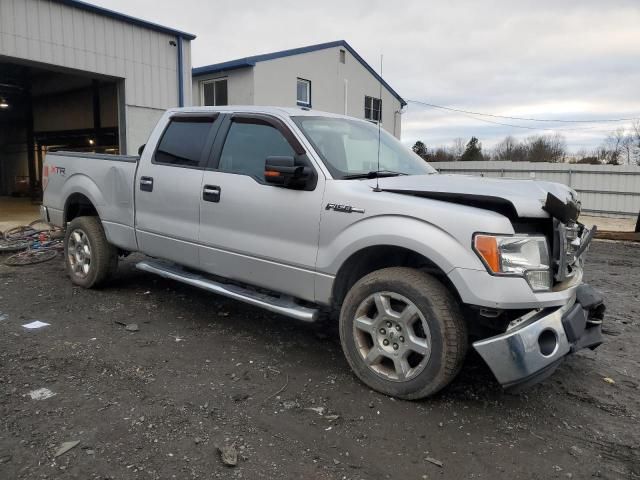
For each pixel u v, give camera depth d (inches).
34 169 841.5
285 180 141.3
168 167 183.3
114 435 108.7
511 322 118.0
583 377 148.0
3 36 401.1
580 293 131.3
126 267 265.0
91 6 453.1
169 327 178.2
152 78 516.1
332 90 864.3
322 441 109.4
